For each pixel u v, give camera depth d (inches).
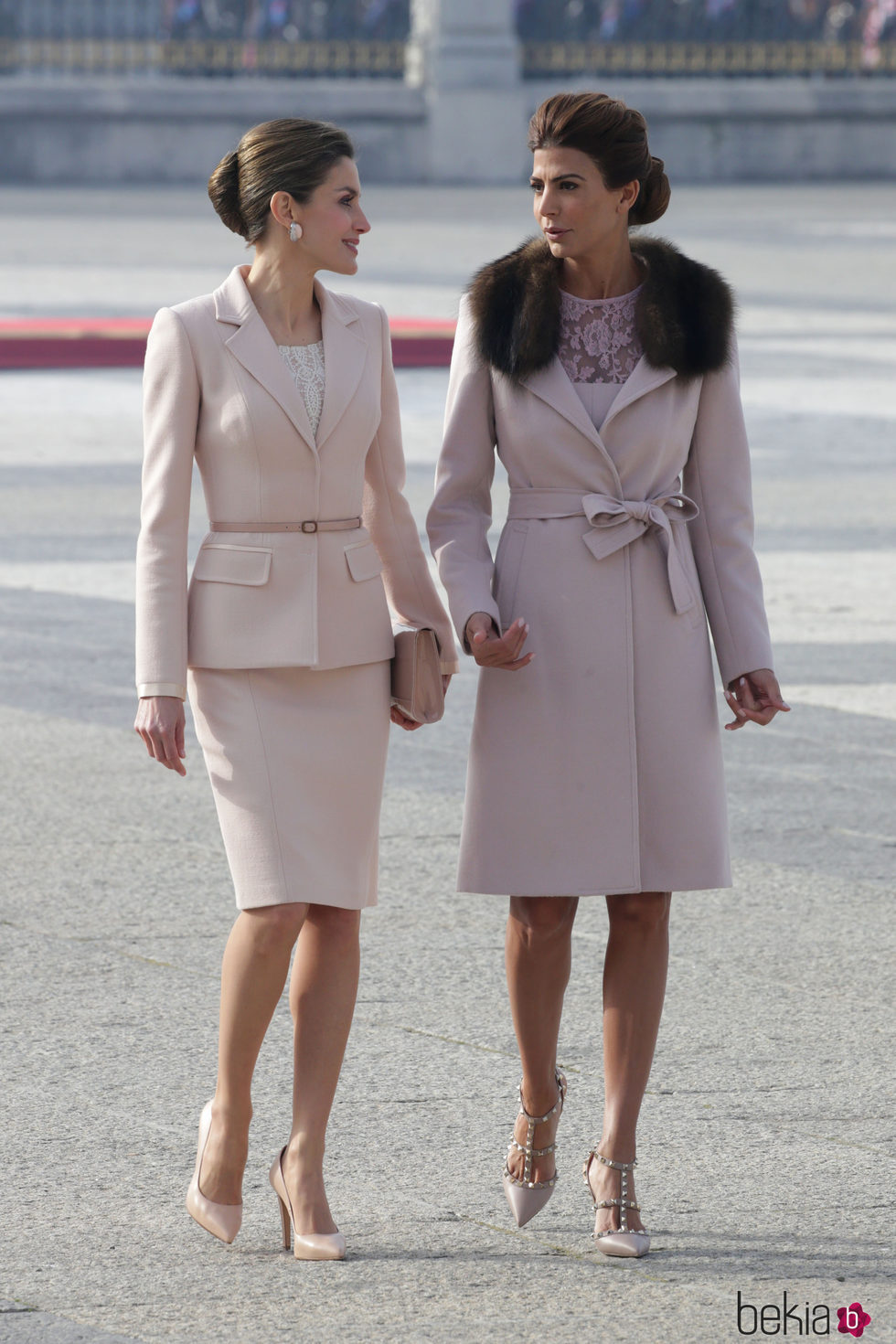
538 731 554.9
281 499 544.1
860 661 1264.8
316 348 552.1
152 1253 532.1
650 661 556.1
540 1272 522.9
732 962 768.3
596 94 540.1
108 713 1137.4
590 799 553.9
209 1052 672.4
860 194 6437.0
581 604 553.0
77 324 2898.6
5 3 6820.9
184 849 903.1
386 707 558.9
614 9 7007.9
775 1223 551.2
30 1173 579.2
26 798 976.3
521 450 559.2
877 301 3538.4
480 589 556.1
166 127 6756.9
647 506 553.6
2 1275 517.0
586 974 757.3
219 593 544.1
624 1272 522.9
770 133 7062.0
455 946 780.6
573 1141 609.6
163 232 4739.2
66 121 6712.6
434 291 3398.1
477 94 6786.4
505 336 553.6
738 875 877.2
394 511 577.6
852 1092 643.5
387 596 583.5
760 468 1994.3
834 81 7081.7
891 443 2153.1
